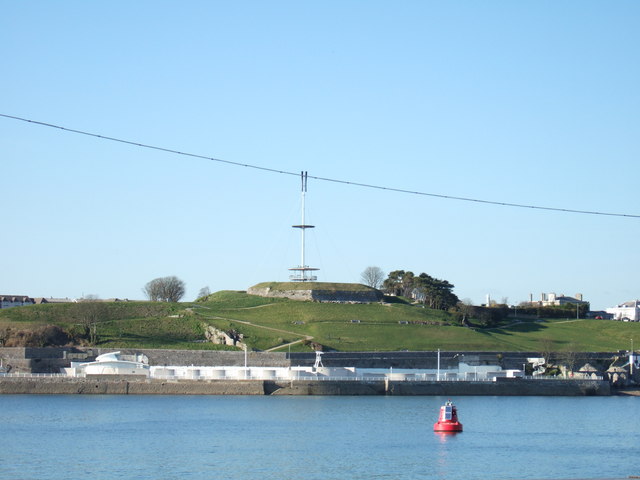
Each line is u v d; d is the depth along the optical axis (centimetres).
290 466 11525
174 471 11150
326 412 17412
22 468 11312
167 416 16575
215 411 17412
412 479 10731
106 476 10825
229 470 11238
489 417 17450
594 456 12581
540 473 11150
